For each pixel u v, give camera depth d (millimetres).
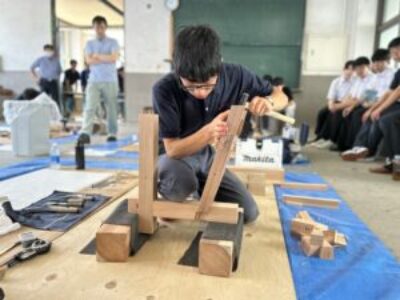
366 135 3412
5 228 1334
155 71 6500
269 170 2285
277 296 1000
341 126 4000
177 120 1279
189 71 1025
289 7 6016
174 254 1229
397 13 5055
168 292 1003
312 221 1433
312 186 2162
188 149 1211
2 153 3076
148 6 6316
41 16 6562
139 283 1043
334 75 6094
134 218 1240
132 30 6445
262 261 1201
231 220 1227
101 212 1593
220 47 1068
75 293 986
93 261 1162
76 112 8344
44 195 1812
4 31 6707
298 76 6172
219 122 1144
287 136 3547
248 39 6164
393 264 1215
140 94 6613
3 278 1042
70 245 1268
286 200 1872
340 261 1221
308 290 1034
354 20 5754
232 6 6105
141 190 1273
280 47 6129
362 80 4031
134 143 3867
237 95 1388
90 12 9539
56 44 6695
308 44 6094
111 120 4160
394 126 3020
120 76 7020
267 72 6219
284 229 1489
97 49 3998
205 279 1074
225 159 1169
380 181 2512
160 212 1283
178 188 1322
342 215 1718
